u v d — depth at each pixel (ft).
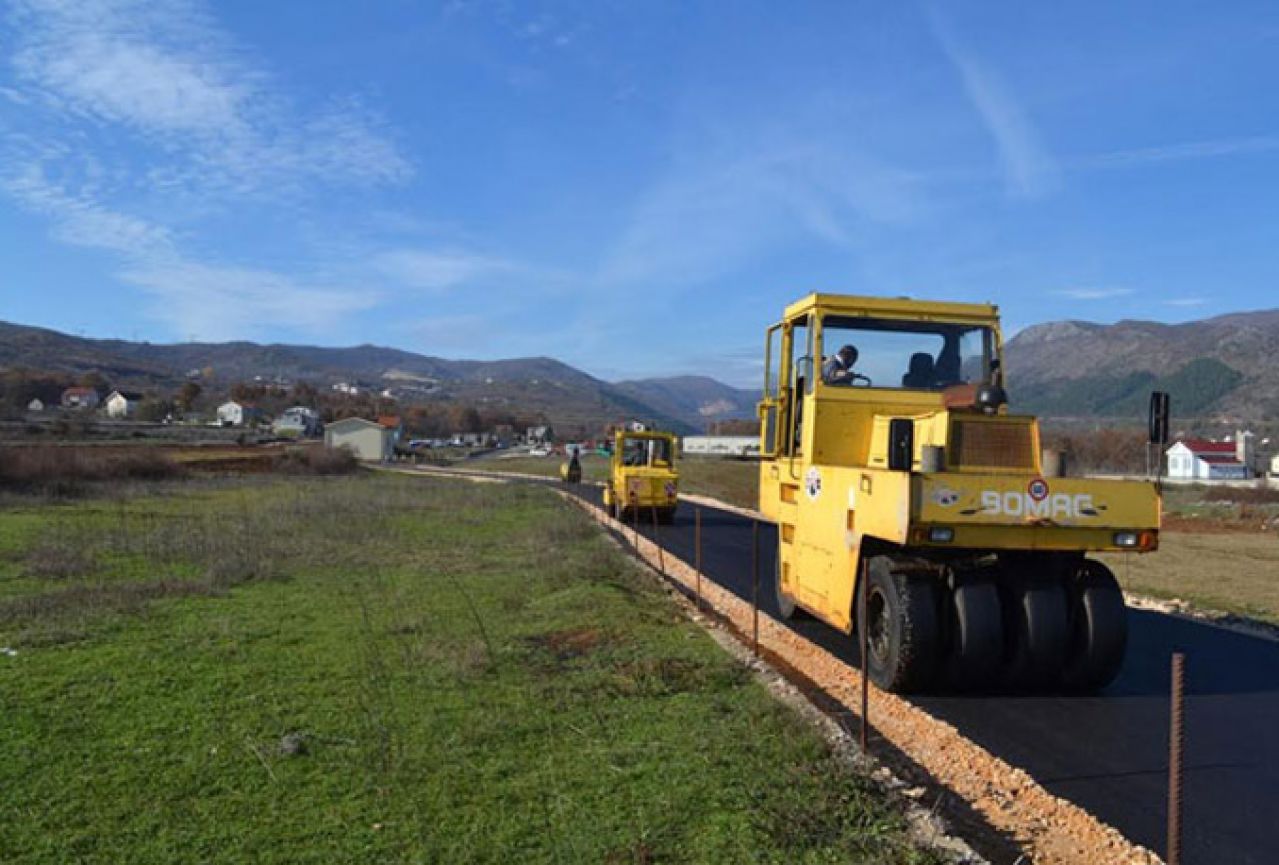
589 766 20.68
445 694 26.35
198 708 24.89
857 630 31.07
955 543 26.37
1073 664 28.60
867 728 24.68
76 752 21.53
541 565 53.11
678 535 82.17
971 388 34.55
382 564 53.52
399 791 19.26
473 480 172.35
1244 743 24.54
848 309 35.45
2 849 16.61
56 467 110.93
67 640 32.81
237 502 94.84
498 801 18.75
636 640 33.63
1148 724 26.20
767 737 22.63
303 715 24.30
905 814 18.60
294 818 17.94
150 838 17.08
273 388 573.74
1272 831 18.86
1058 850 17.69
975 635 27.35
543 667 29.58
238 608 39.29
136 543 57.98
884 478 27.78
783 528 40.09
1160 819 19.44
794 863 16.11
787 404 39.55
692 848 16.62
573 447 193.36
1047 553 29.09
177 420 397.80
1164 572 65.67
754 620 34.88
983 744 24.30
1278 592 54.70
